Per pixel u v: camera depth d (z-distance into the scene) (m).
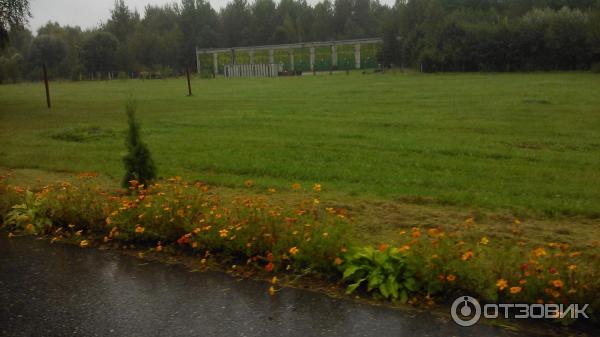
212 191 8.89
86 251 5.87
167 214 6.00
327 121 18.23
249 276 5.07
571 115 18.95
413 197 8.16
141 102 28.88
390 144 13.27
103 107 26.94
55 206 6.68
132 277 5.11
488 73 56.41
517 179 9.49
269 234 5.31
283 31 116.06
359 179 9.59
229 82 56.19
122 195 8.23
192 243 5.66
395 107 22.88
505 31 58.31
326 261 4.98
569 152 12.18
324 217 6.19
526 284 4.28
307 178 9.84
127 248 5.95
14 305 4.54
